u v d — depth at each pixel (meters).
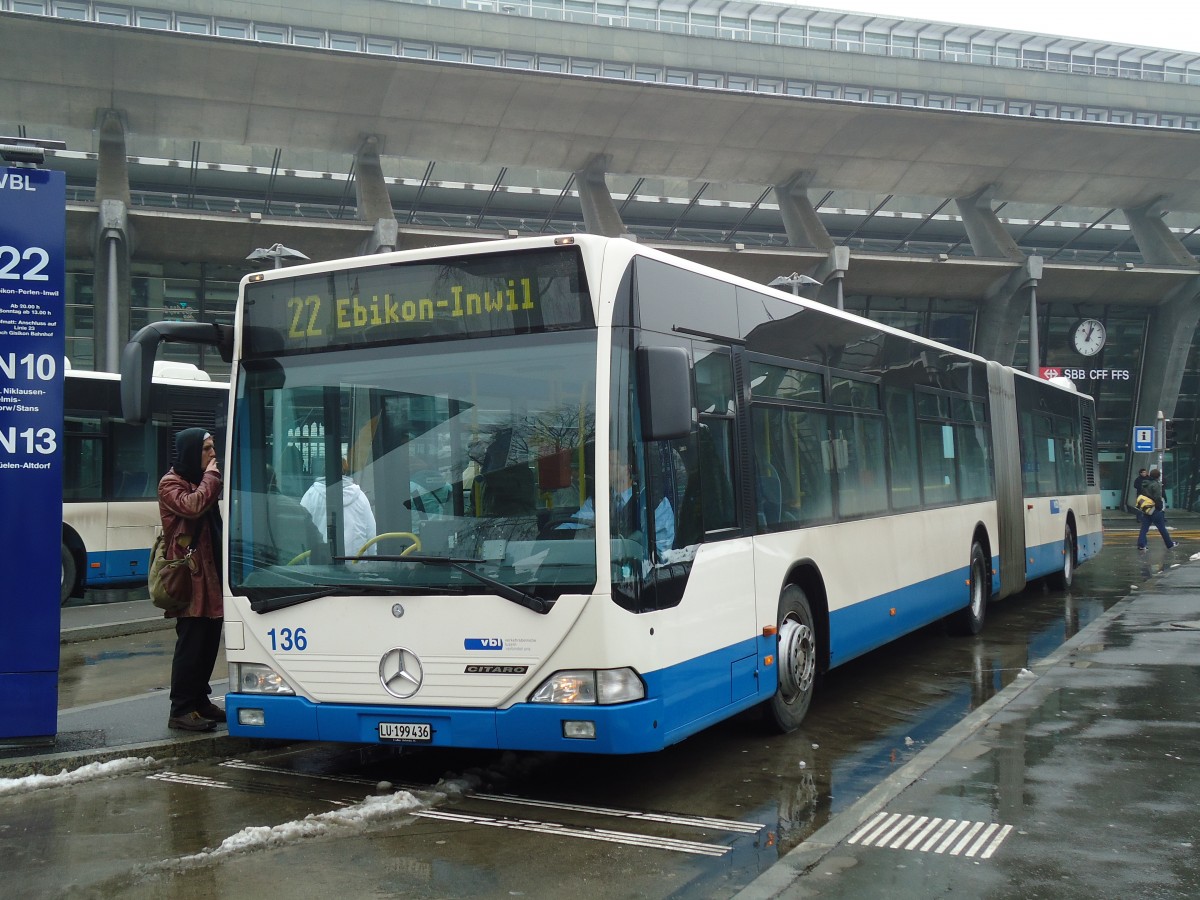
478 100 35.88
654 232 44.81
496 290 6.01
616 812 5.86
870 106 38.44
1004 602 15.45
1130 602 14.83
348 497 6.14
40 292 7.01
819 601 8.22
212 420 17.55
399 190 41.62
